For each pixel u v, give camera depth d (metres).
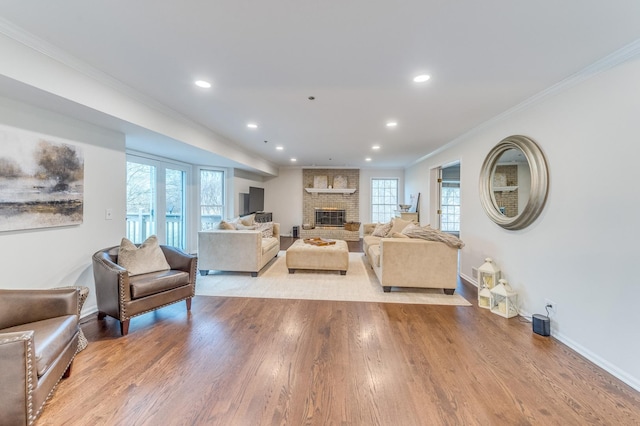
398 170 8.94
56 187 2.55
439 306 3.26
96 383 1.82
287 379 1.89
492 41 1.89
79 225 2.81
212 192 6.56
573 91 2.36
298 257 4.56
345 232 8.61
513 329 2.68
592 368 2.06
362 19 1.67
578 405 1.68
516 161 3.07
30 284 2.39
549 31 1.77
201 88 2.74
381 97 2.90
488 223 3.66
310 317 2.93
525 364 2.10
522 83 2.52
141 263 2.89
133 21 1.72
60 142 2.58
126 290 2.48
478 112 3.33
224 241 4.41
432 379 1.91
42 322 1.82
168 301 2.83
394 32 1.80
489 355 2.22
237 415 1.57
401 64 2.22
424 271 3.64
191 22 1.72
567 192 2.42
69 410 1.59
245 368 2.01
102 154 3.04
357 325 2.74
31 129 2.35
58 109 2.45
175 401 1.67
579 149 2.30
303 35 1.85
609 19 1.64
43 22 1.74
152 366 2.02
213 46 2.00
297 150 6.06
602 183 2.11
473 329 2.68
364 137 4.72
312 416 1.57
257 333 2.55
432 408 1.64
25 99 2.22
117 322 2.73
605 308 2.08
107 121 2.80
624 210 1.96
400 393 1.77
